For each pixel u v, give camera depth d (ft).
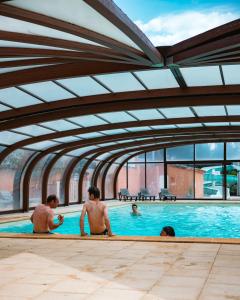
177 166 105.29
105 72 32.65
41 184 75.61
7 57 26.96
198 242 24.39
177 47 28.63
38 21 19.72
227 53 26.68
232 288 14.01
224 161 101.81
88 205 28.63
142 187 107.34
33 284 14.79
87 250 22.11
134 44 24.97
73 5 18.58
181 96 45.34
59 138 66.23
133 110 49.03
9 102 43.78
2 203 62.69
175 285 14.48
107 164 99.96
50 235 27.63
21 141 61.93
